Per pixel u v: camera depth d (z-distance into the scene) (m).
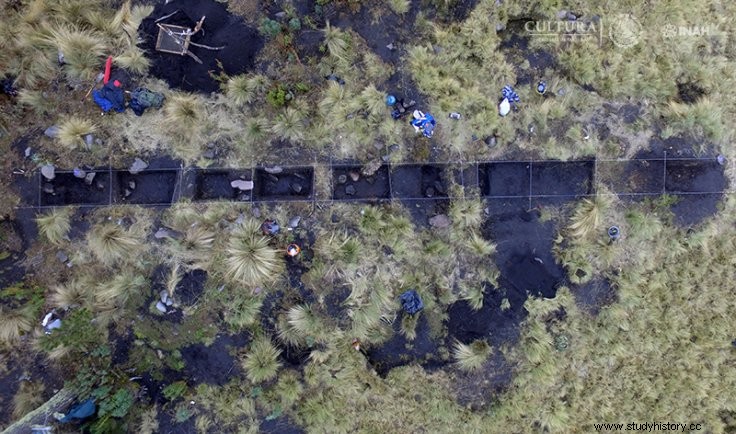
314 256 6.67
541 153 6.65
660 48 6.70
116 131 6.60
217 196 6.70
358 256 6.64
